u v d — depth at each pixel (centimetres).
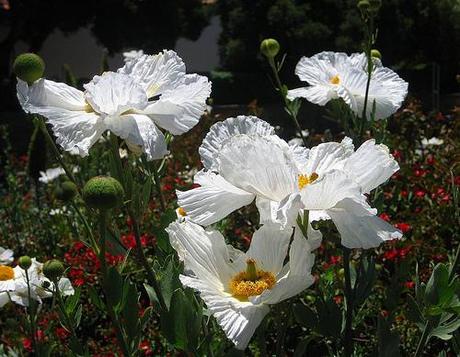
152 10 740
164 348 125
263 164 50
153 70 61
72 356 62
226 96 786
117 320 56
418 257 130
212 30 942
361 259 70
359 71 86
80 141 57
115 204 52
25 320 79
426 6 732
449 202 146
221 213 54
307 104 527
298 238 50
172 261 57
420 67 755
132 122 57
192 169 215
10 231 198
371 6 81
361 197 49
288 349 117
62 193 62
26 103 58
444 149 199
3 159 319
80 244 152
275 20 743
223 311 50
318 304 64
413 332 110
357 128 88
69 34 802
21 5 721
